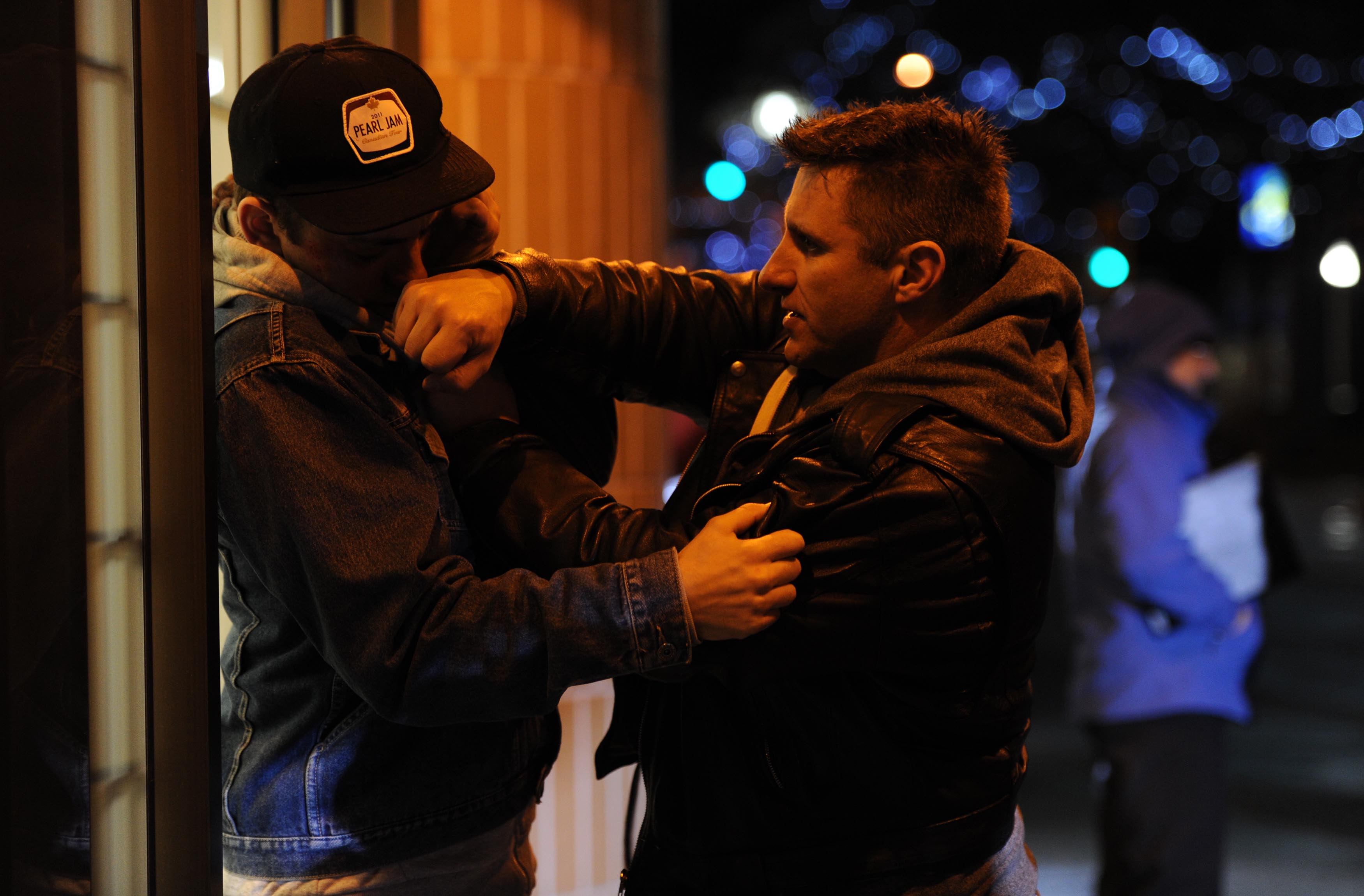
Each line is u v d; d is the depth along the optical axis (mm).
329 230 1288
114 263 1199
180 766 1237
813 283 1486
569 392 1651
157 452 1222
